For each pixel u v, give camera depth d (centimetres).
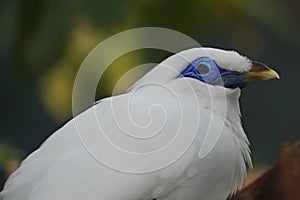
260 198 1039
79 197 921
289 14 1345
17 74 1291
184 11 1261
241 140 1027
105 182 930
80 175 930
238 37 1436
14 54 1284
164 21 1245
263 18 1284
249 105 2028
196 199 977
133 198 934
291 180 1031
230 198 1036
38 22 1252
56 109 1294
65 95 1278
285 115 2025
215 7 1276
